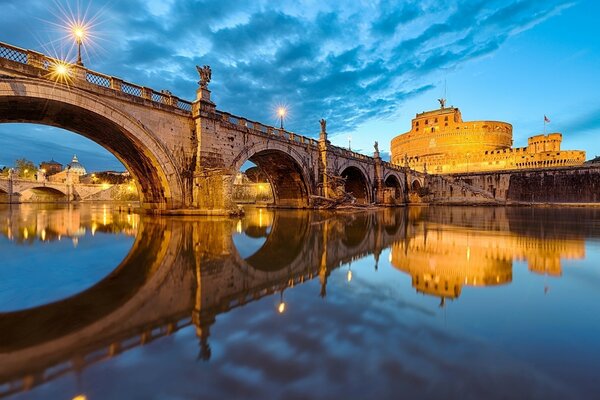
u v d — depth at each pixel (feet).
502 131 336.49
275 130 112.37
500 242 39.70
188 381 9.90
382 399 8.72
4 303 17.33
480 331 13.42
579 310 15.98
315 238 43.55
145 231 49.06
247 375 10.16
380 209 139.03
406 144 382.83
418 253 32.50
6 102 54.08
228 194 76.74
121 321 14.85
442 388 9.21
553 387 9.19
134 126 67.46
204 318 15.15
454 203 208.33
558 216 93.35
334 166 140.67
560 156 266.57
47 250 33.01
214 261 28.27
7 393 9.43
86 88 59.16
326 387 9.39
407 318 15.01
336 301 17.63
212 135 83.20
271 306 16.83
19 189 214.48
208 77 83.66
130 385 9.77
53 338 13.09
